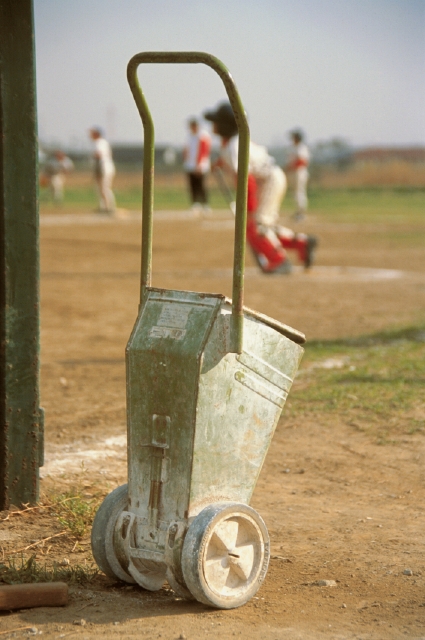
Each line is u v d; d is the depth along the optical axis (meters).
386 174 76.00
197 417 4.97
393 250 29.47
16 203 6.75
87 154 98.44
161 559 5.16
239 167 4.91
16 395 6.88
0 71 6.57
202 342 4.95
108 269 23.50
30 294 6.86
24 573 5.54
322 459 8.26
